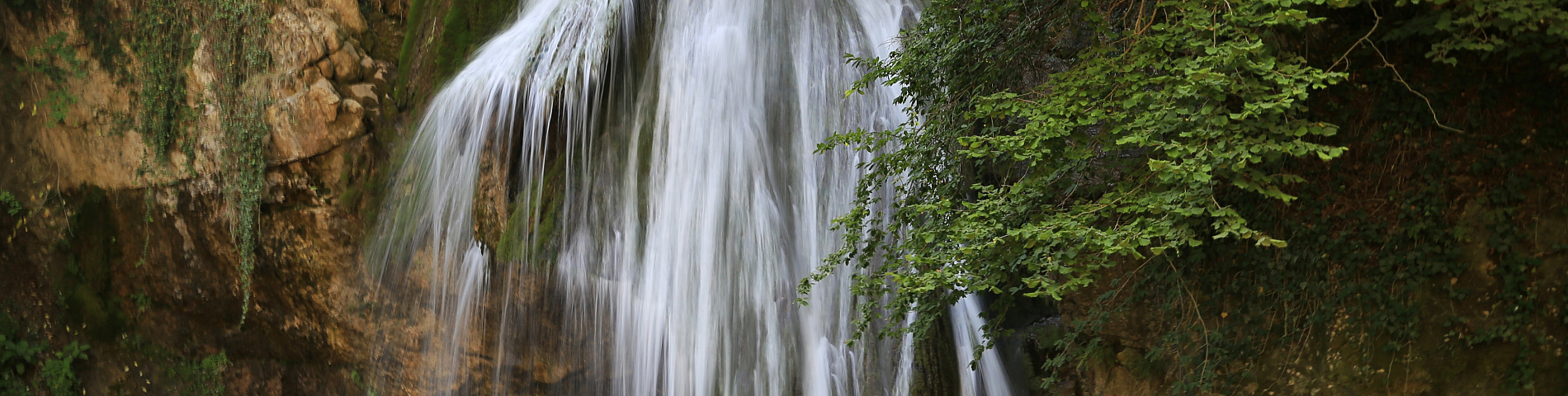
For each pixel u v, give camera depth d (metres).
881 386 8.73
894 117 9.11
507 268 9.14
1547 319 5.28
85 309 9.86
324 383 9.89
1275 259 5.97
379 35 10.34
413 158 9.46
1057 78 5.11
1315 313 5.86
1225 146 4.18
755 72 9.57
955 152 6.29
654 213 9.26
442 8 9.82
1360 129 5.71
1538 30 4.61
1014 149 4.75
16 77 9.45
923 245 5.74
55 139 9.52
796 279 9.07
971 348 8.86
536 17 9.80
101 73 9.40
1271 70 4.14
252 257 9.38
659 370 9.20
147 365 10.00
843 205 9.06
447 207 9.29
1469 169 5.47
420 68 9.78
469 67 9.55
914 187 6.53
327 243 9.24
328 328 9.59
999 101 5.74
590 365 9.30
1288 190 5.91
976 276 5.14
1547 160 5.29
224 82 9.25
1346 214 5.79
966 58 6.38
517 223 9.17
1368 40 5.57
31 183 9.59
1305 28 5.64
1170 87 4.38
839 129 9.29
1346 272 5.78
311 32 9.22
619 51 9.44
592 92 9.27
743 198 9.31
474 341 9.30
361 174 9.29
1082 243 4.72
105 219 9.64
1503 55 5.30
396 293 9.40
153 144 9.38
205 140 9.26
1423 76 5.52
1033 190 5.29
